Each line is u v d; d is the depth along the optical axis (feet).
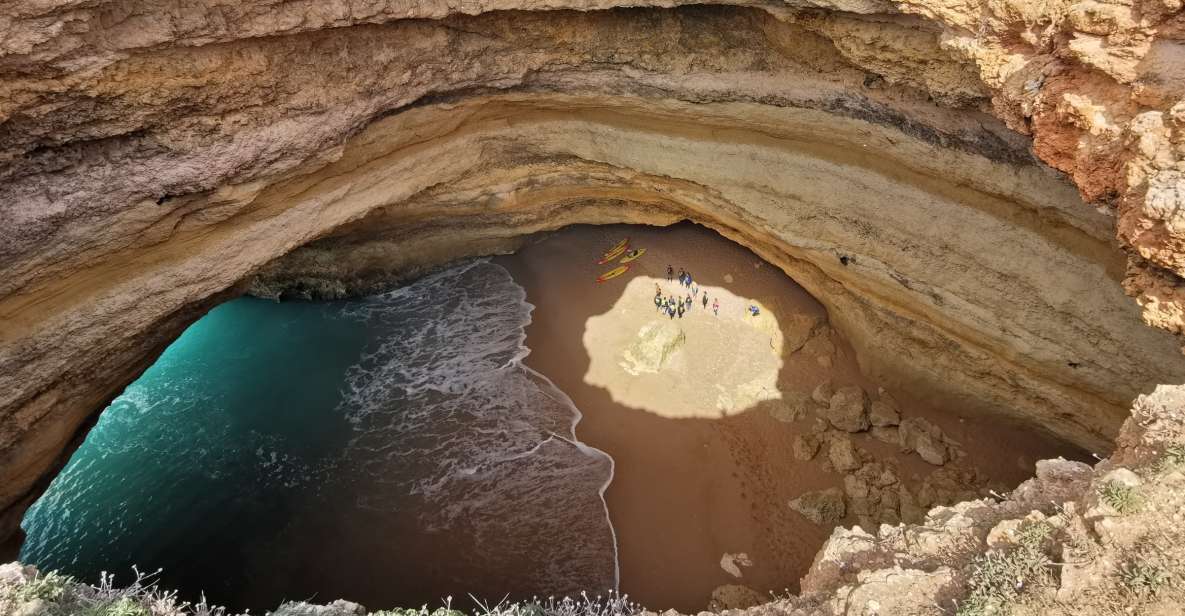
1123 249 23.45
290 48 33.83
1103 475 19.13
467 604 42.93
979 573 17.94
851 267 45.57
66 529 49.60
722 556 44.04
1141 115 21.45
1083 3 22.67
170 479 52.95
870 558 22.11
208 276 38.81
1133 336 34.58
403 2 34.06
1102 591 16.31
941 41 28.30
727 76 41.63
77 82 27.17
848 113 39.09
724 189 48.11
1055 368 39.14
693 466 49.52
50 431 36.29
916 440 48.32
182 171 33.32
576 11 39.83
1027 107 25.41
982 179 35.83
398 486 50.52
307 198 41.93
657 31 41.04
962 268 40.04
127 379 40.78
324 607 22.57
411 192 48.70
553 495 48.49
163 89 30.14
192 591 45.62
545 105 48.78
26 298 31.94
